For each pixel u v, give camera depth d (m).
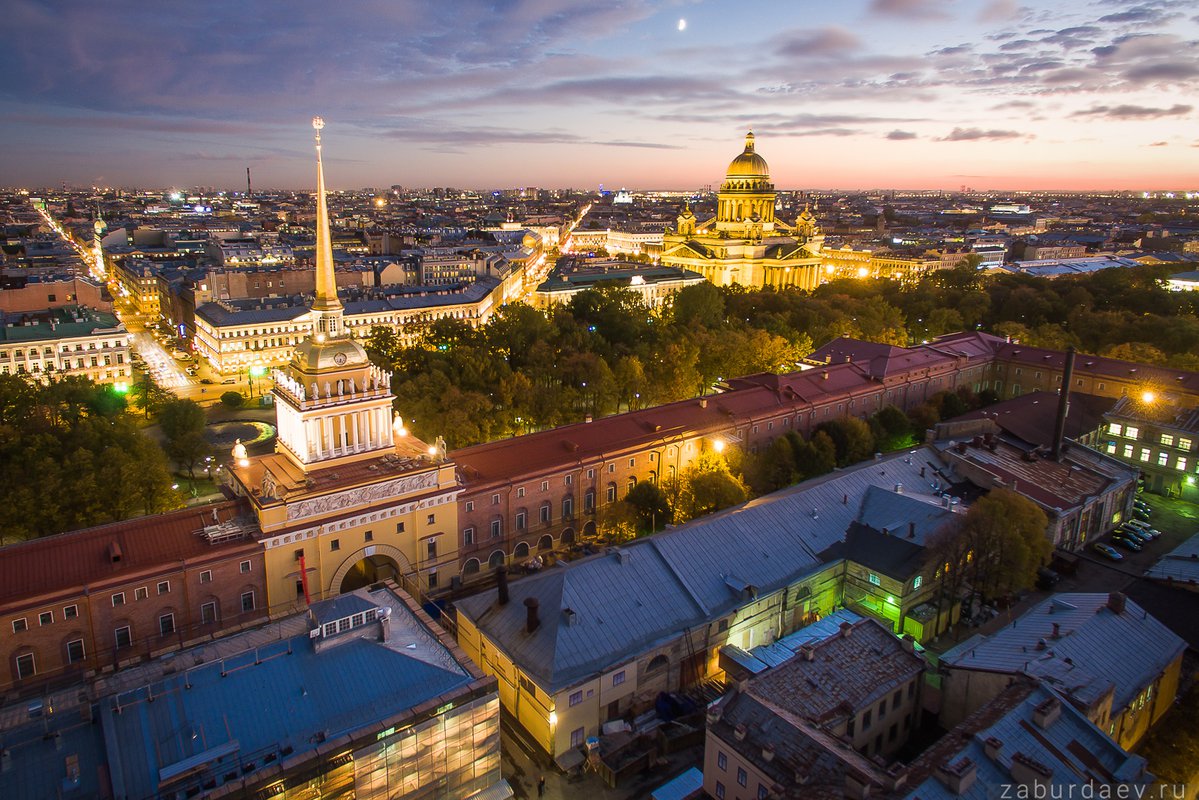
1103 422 145.38
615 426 124.19
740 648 87.81
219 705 58.91
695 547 91.31
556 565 88.94
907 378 165.50
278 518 87.12
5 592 75.81
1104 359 172.12
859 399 155.88
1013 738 59.25
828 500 105.25
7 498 100.56
